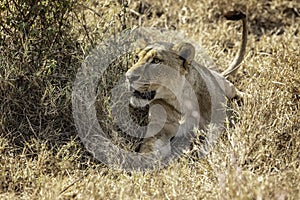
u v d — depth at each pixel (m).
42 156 16.38
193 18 25.42
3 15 19.02
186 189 14.93
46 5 18.33
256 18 26.09
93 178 15.21
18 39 18.48
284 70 19.38
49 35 18.53
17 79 18.02
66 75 18.55
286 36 23.53
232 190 13.53
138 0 25.72
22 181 15.72
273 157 16.20
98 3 21.05
